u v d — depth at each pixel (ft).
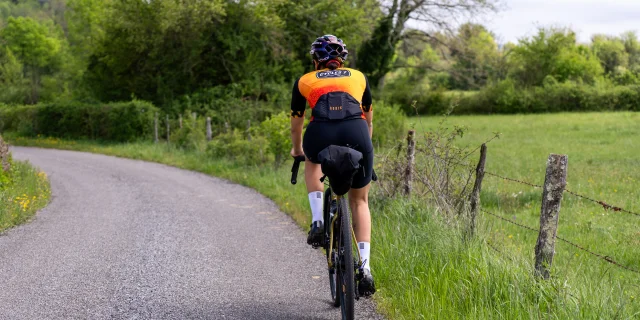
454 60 152.46
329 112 13.23
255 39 92.89
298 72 98.89
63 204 33.50
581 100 156.97
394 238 19.76
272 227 26.48
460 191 21.99
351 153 12.39
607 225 27.02
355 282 13.76
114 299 16.57
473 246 17.53
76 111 88.07
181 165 54.39
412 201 23.70
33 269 19.65
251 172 45.50
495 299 14.24
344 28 100.73
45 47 223.30
